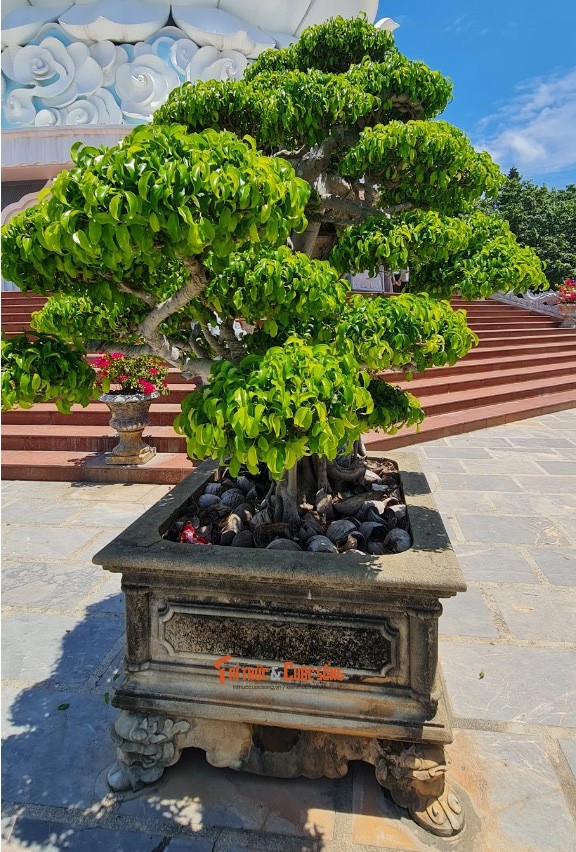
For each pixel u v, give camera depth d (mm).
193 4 13727
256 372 1354
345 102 2189
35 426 6008
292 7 14203
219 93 2326
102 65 13586
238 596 1729
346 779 1852
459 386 8344
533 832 1642
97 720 2121
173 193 1147
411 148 2041
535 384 9078
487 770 1863
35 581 3199
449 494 4625
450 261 2127
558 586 3088
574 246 29734
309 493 2533
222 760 1836
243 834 1653
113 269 1298
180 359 2008
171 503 2324
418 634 1640
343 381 1334
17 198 13109
